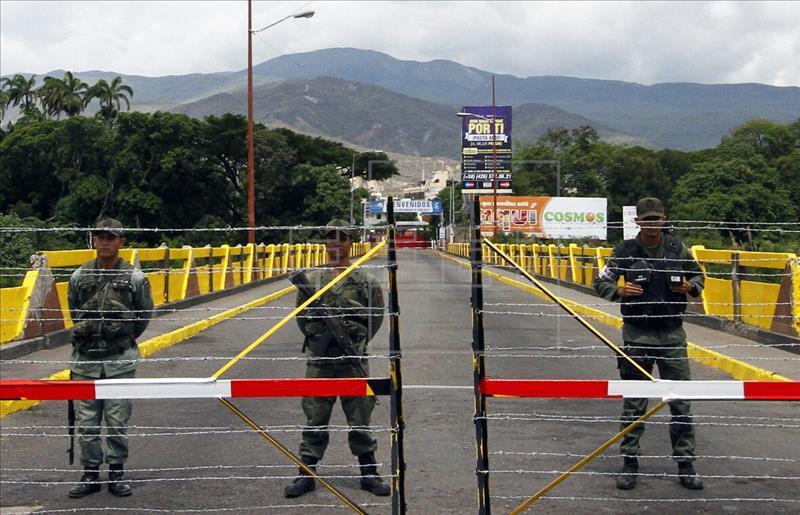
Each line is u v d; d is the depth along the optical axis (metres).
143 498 6.08
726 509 5.82
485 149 68.00
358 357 6.02
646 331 6.48
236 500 6.02
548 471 6.66
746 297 14.12
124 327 6.28
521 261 34.69
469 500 6.01
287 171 68.00
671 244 6.56
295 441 7.64
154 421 8.45
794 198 64.50
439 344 14.05
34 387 4.77
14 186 62.94
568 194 92.19
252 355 12.80
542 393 4.92
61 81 90.38
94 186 58.03
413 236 76.94
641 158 87.62
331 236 6.19
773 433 8.01
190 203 61.59
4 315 11.71
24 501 6.00
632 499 6.04
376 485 6.14
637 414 6.29
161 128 59.53
